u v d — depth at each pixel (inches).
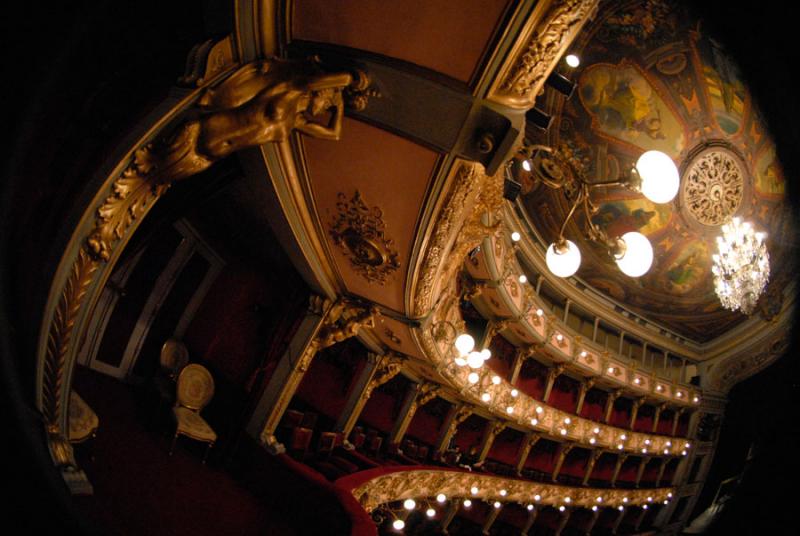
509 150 163.3
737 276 589.0
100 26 104.3
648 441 891.4
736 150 562.6
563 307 762.8
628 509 958.4
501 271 509.0
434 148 178.9
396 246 251.8
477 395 554.3
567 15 133.0
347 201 232.8
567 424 743.7
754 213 593.3
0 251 102.9
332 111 160.1
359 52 150.2
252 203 265.3
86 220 127.9
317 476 297.3
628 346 863.7
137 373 293.3
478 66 143.9
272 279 349.1
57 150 114.0
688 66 502.3
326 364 431.2
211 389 287.1
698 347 903.7
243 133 140.8
